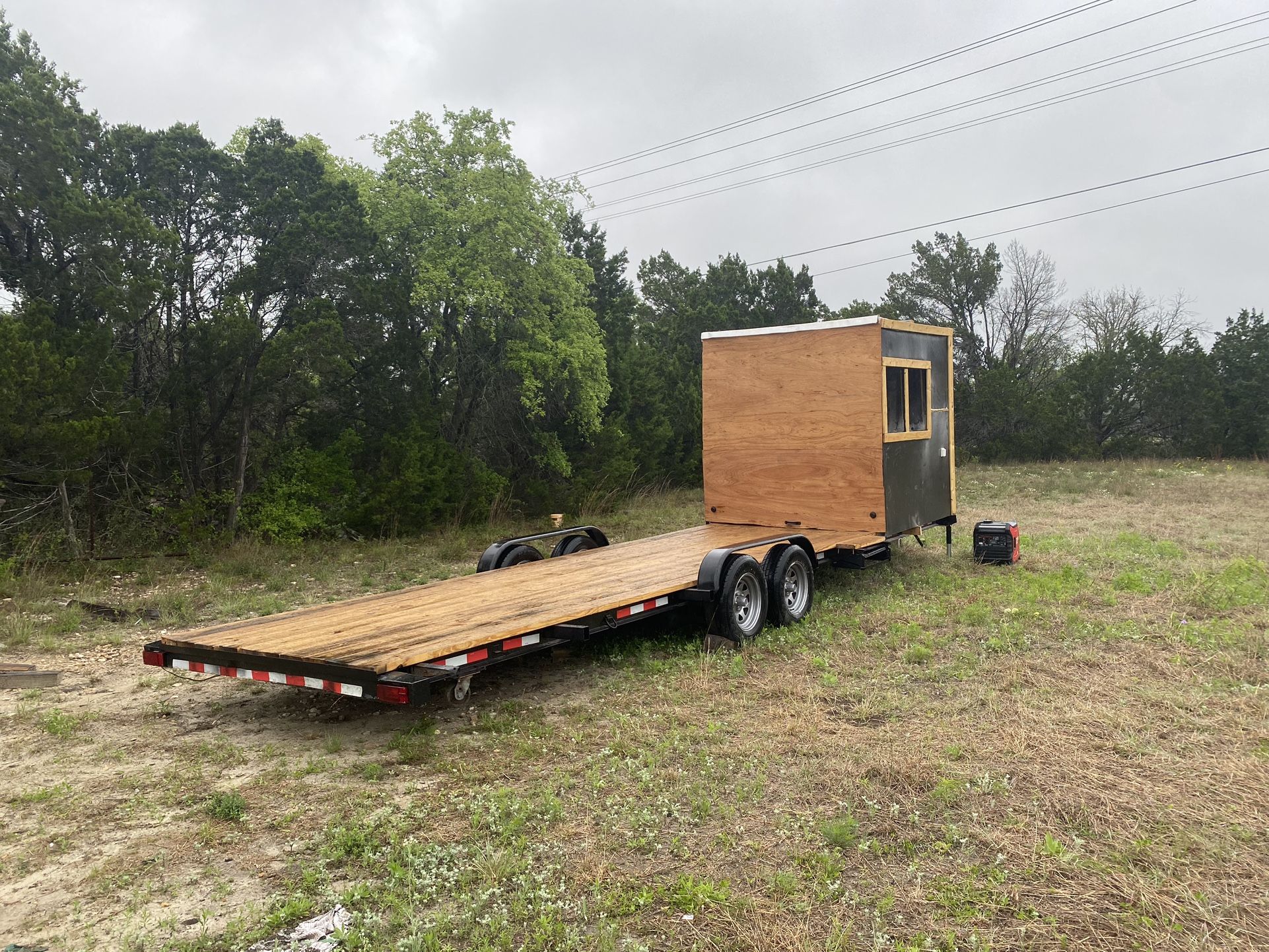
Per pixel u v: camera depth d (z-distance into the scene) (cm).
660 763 472
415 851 378
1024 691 572
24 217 1180
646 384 2152
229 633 584
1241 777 427
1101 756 460
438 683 618
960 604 838
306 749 514
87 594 1012
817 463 969
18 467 1074
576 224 2244
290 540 1336
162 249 1280
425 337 1602
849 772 447
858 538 908
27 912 338
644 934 314
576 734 522
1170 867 345
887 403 941
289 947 311
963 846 370
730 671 645
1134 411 2936
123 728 559
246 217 1446
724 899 332
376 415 1530
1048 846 360
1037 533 1334
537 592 696
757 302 3203
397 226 1585
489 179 1578
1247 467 2497
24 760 501
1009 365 3309
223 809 421
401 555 1335
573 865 364
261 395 1405
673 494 2164
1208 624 728
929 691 586
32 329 1096
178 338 1362
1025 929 308
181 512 1255
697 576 745
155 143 1429
